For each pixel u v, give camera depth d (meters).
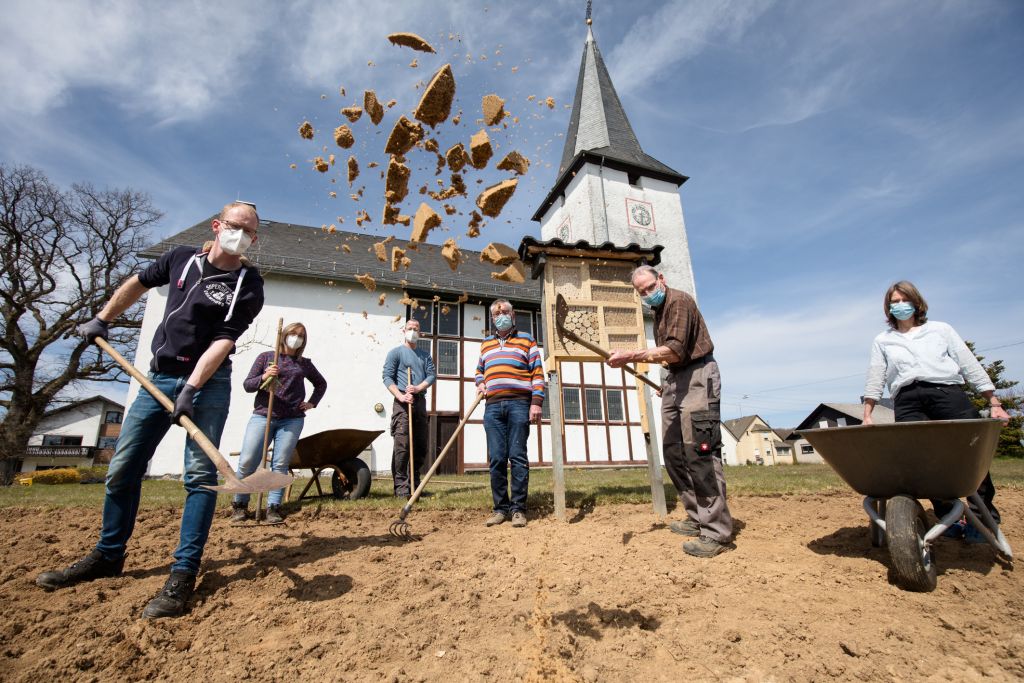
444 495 5.34
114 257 18.25
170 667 1.69
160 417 2.40
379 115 2.53
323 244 15.96
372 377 13.23
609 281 4.46
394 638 1.89
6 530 3.36
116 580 2.41
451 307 14.78
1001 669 1.65
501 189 2.31
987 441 2.28
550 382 4.11
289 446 4.25
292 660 1.74
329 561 2.76
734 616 2.05
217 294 2.43
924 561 2.31
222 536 3.31
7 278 16.88
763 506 4.23
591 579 2.48
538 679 1.61
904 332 3.29
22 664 1.70
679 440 3.27
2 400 17.12
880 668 1.66
